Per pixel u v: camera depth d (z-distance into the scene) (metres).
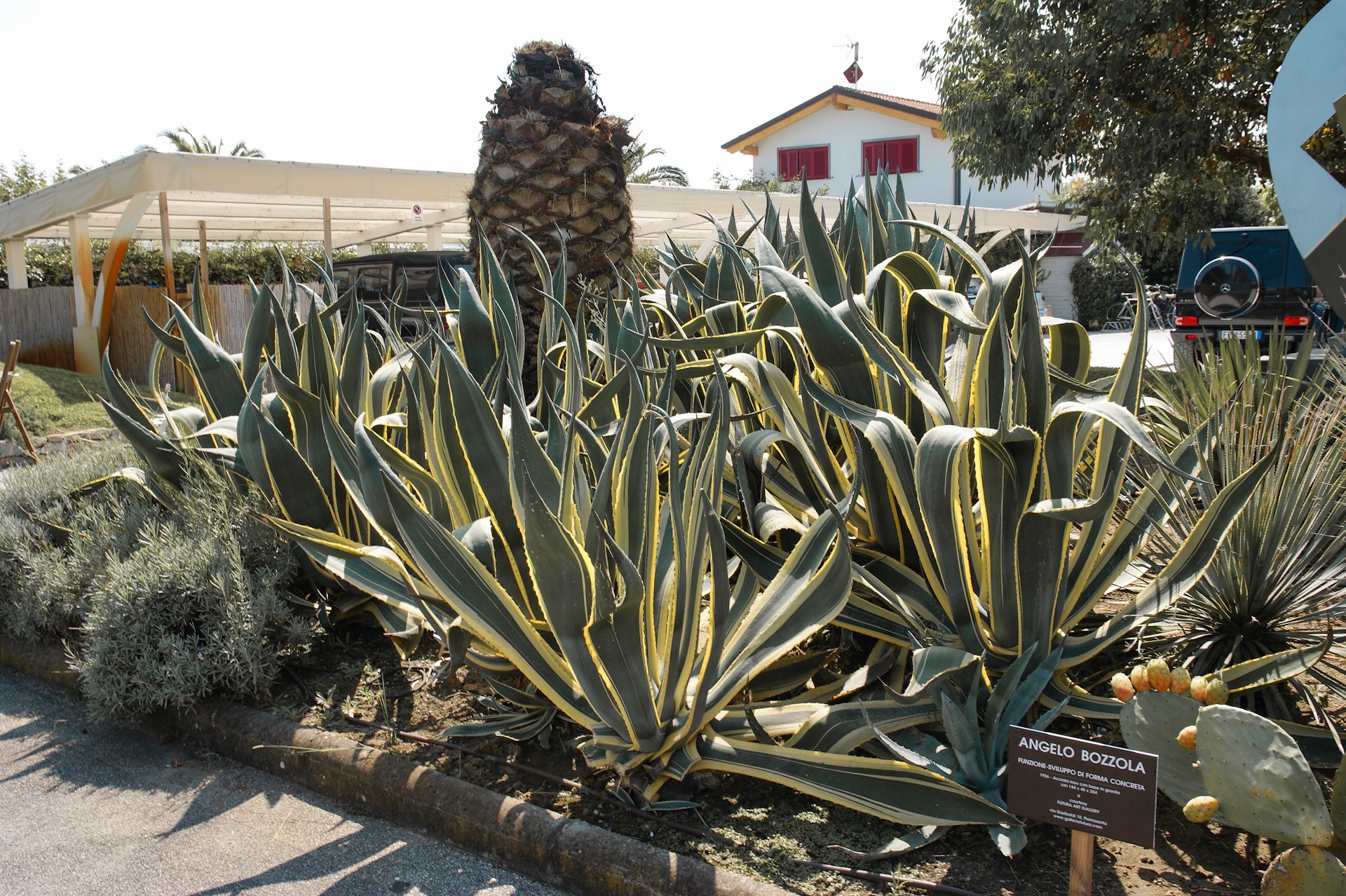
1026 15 9.68
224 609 3.31
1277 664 2.41
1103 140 9.67
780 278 2.88
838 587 2.49
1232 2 8.57
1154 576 3.10
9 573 4.17
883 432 2.59
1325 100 4.88
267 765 3.05
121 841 2.69
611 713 2.41
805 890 2.16
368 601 3.69
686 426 3.51
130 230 13.62
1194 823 2.29
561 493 2.62
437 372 2.93
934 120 31.19
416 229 19.80
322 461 3.66
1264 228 9.95
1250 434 3.34
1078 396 2.77
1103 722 2.72
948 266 3.68
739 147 35.19
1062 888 2.12
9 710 3.66
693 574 2.52
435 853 2.57
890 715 2.55
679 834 2.40
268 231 20.70
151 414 4.44
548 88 4.95
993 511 2.51
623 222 5.21
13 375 9.74
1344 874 1.82
